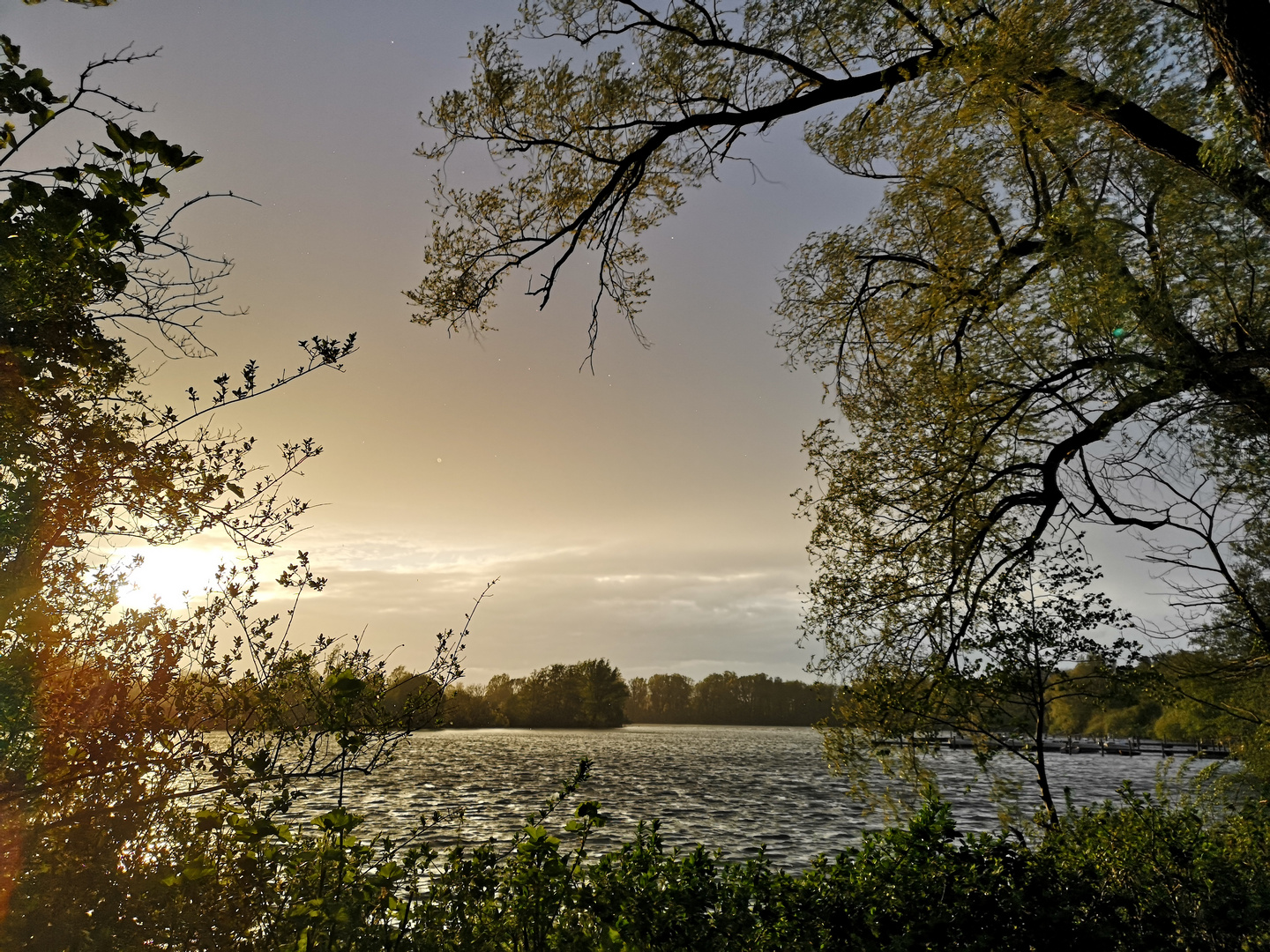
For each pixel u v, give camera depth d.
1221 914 4.92
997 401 9.51
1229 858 5.99
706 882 4.66
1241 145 6.99
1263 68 5.79
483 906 4.07
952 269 9.59
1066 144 8.82
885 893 4.58
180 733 3.06
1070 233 7.70
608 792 35.81
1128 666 7.82
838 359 11.80
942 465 9.74
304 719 3.31
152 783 2.95
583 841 4.01
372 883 3.23
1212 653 10.20
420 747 82.44
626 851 5.03
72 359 2.91
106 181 2.69
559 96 8.95
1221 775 8.62
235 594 3.28
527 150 9.26
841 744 8.99
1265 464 8.67
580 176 9.54
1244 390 7.80
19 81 2.57
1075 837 6.50
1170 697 8.07
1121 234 7.86
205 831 3.03
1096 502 9.76
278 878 3.25
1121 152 8.82
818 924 4.44
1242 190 6.57
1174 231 8.32
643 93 9.00
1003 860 4.78
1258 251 7.86
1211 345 8.69
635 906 4.18
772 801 33.16
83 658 3.02
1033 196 9.29
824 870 4.94
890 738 8.66
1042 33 7.14
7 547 2.80
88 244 2.73
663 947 4.03
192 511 3.17
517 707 155.62
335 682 3.03
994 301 9.02
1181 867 5.55
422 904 3.88
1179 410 8.62
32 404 2.71
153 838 3.02
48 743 2.83
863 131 9.38
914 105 9.15
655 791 37.66
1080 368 8.75
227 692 3.10
